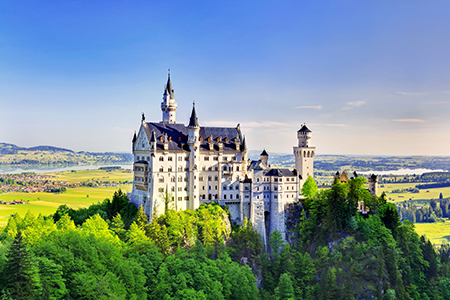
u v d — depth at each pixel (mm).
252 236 197000
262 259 189875
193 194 197125
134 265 148250
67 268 132125
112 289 132875
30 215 185250
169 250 175875
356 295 178375
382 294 179375
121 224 178125
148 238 172250
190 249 176625
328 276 175875
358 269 183250
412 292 186250
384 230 198375
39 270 123500
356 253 188875
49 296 117812
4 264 120750
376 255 189875
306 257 186750
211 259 180875
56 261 132250
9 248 132000
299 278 181625
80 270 133125
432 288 193250
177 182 194250
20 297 114625
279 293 171500
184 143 198250
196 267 160250
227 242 195625
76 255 140000
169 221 181375
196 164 198125
